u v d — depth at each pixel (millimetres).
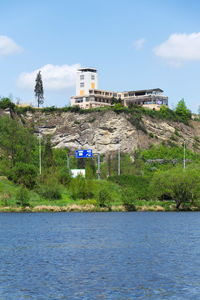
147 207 146750
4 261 59281
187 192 145875
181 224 108750
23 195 135875
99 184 160875
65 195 152250
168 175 145750
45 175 157500
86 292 44938
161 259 61375
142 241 78750
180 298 43125
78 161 198250
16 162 165250
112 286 47219
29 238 81938
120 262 59125
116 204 147625
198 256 63750
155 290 45750
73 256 63188
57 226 101938
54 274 52031
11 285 47219
